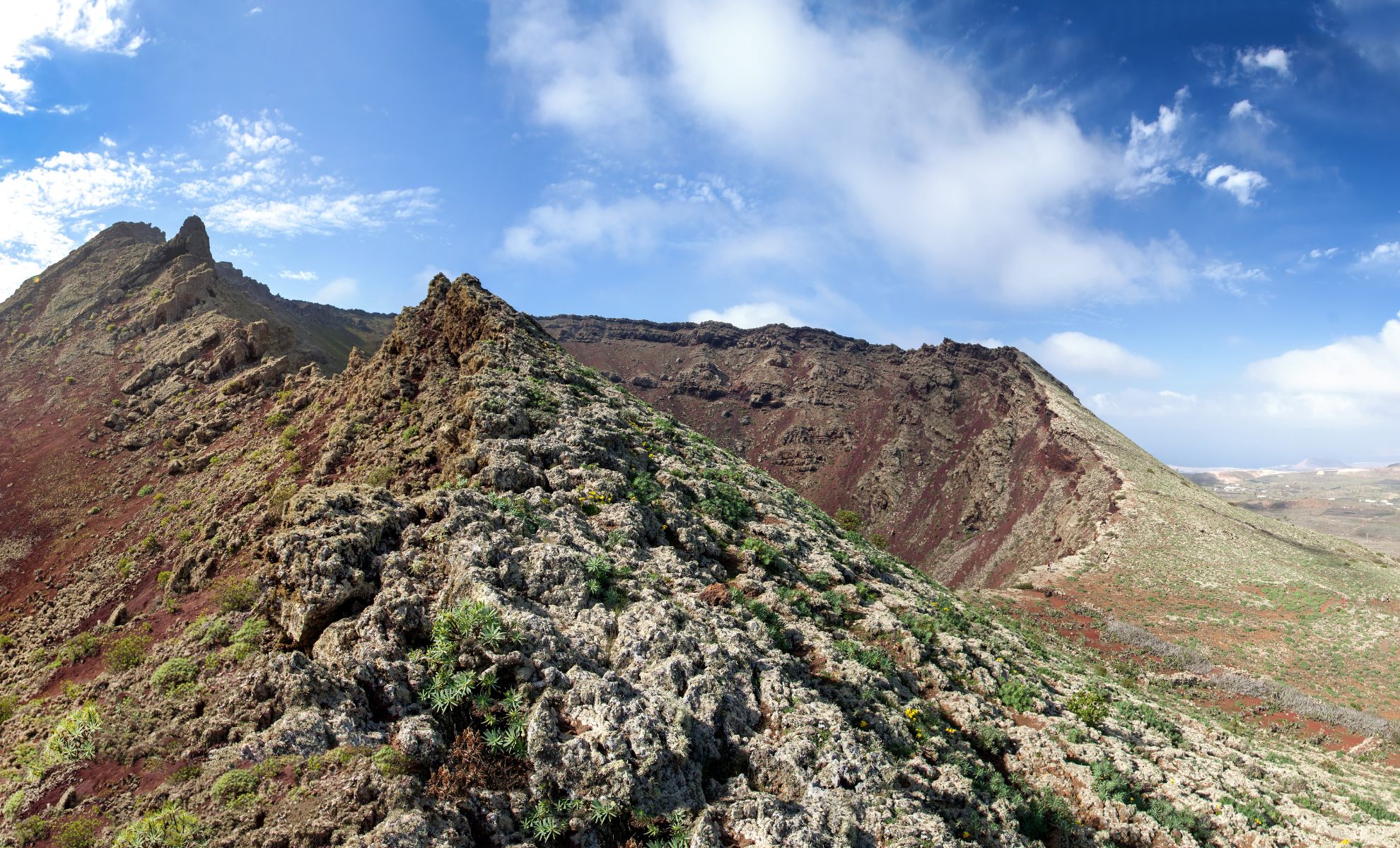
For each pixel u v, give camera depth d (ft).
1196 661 187.21
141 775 45.27
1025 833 52.70
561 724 45.11
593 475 85.30
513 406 96.58
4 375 241.76
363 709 46.50
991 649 93.97
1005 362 643.86
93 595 113.29
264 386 188.14
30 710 67.82
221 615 66.23
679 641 53.67
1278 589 236.84
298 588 55.98
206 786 41.91
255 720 46.60
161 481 159.84
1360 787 98.63
